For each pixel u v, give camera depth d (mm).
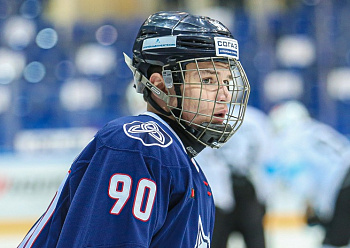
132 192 2592
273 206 13055
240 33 16438
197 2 16797
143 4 17062
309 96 15609
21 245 3000
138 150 2670
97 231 2545
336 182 7949
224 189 7738
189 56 2959
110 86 15664
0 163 13023
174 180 2717
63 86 15312
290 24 16453
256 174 7914
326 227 8219
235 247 11492
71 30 16125
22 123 14570
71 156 13555
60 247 2598
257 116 7941
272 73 15773
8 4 16375
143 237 2562
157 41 3010
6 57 15297
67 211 2889
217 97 3002
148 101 3127
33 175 13023
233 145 7703
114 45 16250
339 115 15461
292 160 8633
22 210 12820
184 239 2801
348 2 16547
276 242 11961
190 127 3002
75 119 14914
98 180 2652
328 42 15703
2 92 14695
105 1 17016
